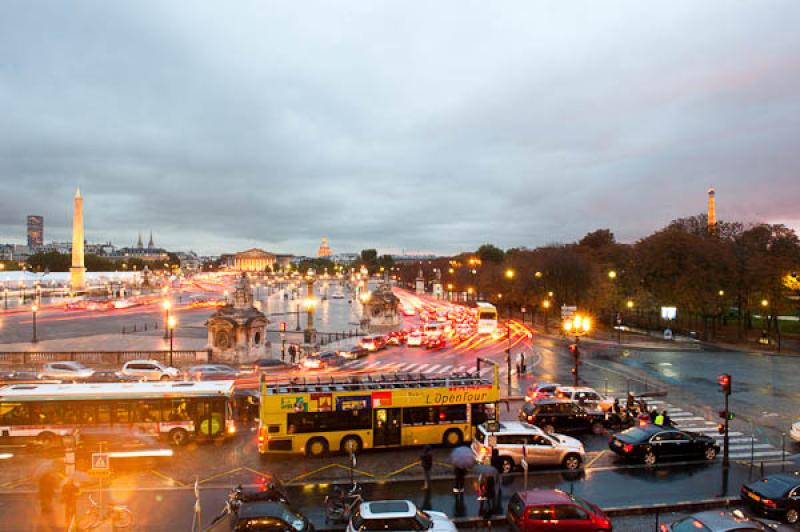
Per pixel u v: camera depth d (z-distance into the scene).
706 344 81.88
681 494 27.27
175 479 28.64
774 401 46.78
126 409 33.91
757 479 26.91
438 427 34.06
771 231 103.81
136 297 166.12
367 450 33.41
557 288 106.12
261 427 32.06
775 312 81.88
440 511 24.91
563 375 57.12
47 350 69.00
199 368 53.34
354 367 61.53
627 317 115.31
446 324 92.38
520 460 30.16
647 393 48.44
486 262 177.88
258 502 21.72
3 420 32.88
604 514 22.69
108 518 23.09
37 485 27.36
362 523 20.47
